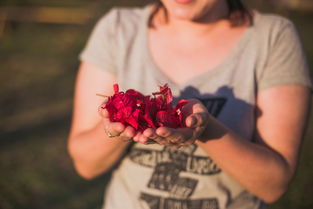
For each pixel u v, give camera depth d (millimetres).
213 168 1423
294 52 1425
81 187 4055
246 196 1469
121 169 1555
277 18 1484
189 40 1485
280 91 1394
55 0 16703
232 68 1433
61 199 3852
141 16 1583
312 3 14375
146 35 1535
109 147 1402
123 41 1540
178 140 981
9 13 11945
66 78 7555
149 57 1508
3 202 3771
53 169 4371
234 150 1242
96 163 1483
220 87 1427
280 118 1384
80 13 13250
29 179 4152
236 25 1466
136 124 983
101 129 1375
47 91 6879
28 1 13898
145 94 1490
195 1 1324
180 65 1476
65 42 10000
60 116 5805
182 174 1438
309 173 3705
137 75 1505
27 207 3736
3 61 8734
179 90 1450
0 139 5078
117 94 1055
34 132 5273
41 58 8891
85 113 1554
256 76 1435
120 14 1607
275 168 1306
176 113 1063
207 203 1438
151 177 1471
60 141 5016
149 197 1474
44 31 11344
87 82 1564
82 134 1506
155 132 948
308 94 1418
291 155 1370
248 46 1445
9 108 6152
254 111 1439
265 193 1368
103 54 1555
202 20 1456
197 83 1438
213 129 1197
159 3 1549
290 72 1398
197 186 1431
